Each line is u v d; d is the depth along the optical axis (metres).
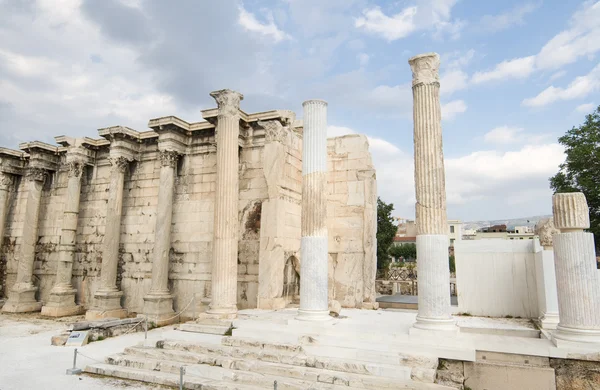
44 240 25.67
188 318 19.86
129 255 22.23
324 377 9.51
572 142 30.41
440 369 10.03
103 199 24.12
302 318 13.12
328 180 20.47
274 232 17.84
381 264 43.16
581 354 9.28
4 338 15.80
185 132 21.42
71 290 22.80
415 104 12.34
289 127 19.86
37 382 10.16
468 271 15.58
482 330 12.50
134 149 22.86
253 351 11.19
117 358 11.51
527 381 9.47
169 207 20.34
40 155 25.53
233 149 17.45
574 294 9.84
